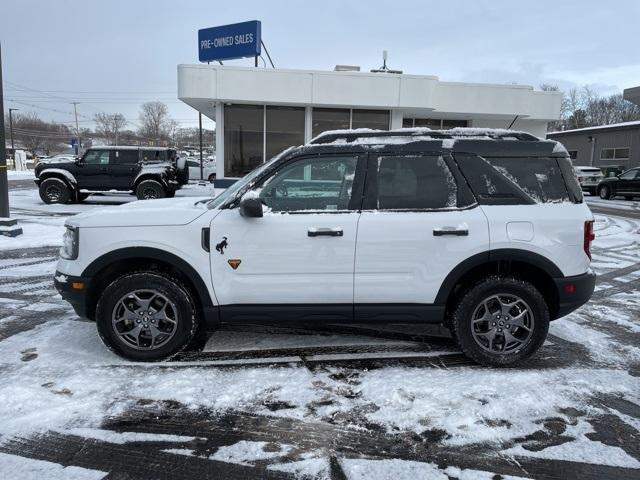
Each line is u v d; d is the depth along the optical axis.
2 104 10.06
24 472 2.64
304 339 4.61
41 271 7.39
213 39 15.86
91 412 3.24
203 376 3.77
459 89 15.73
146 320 3.98
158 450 2.86
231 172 14.69
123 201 19.06
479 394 3.54
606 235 12.30
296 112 14.66
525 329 3.99
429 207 3.94
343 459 2.80
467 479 2.63
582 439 3.02
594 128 35.06
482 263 3.92
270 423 3.16
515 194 3.96
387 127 15.23
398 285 3.92
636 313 5.66
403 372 3.89
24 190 24.41
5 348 4.30
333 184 3.98
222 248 3.88
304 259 3.88
